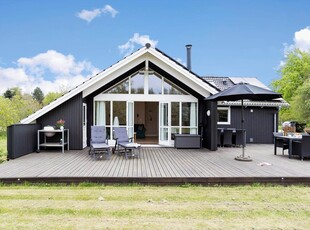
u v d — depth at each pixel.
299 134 10.30
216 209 4.58
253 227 3.83
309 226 3.90
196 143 12.34
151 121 18.70
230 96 9.62
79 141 11.46
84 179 6.45
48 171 7.06
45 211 4.36
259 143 15.03
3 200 4.99
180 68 11.91
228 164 8.37
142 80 12.80
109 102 12.70
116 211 4.39
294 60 33.00
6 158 9.47
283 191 6.02
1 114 25.45
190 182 6.52
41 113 11.12
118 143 10.34
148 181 6.48
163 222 3.95
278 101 15.06
